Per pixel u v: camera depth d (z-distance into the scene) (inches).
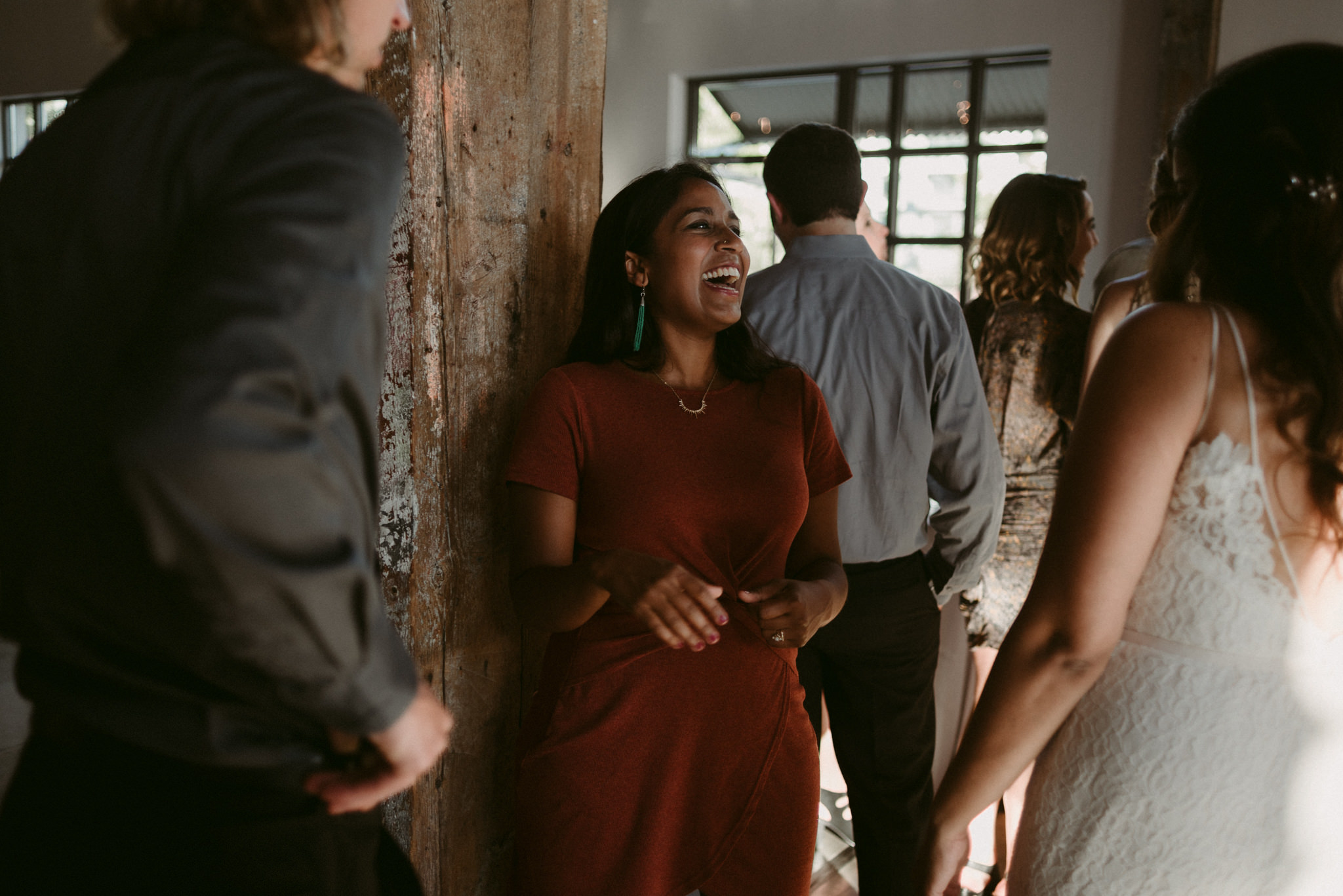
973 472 72.6
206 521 21.9
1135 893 33.1
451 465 57.6
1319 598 31.7
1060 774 35.4
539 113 62.0
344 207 25.2
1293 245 31.0
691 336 57.6
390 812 56.4
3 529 26.6
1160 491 31.7
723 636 52.9
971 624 90.7
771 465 55.2
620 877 51.3
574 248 66.8
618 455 53.4
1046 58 275.7
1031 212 89.4
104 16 30.3
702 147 331.0
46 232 27.3
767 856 53.8
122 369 22.7
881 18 289.6
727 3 313.0
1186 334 31.8
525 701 65.5
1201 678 32.3
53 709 27.6
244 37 28.6
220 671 24.5
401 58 51.3
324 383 24.2
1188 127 34.7
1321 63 32.2
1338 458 30.6
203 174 26.2
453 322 56.6
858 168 73.6
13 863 28.4
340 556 24.1
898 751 73.0
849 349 70.6
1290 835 32.0
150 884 27.8
